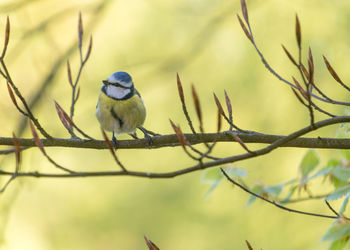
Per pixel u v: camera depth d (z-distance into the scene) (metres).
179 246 14.39
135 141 5.72
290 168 12.30
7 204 10.56
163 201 14.85
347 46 12.33
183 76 14.08
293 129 12.29
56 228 16.34
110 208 15.91
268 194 5.92
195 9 14.12
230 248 12.38
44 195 16.30
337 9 12.64
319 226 10.95
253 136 5.26
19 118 12.46
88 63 14.18
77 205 16.30
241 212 12.44
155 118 14.27
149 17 14.32
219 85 13.49
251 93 13.01
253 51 13.15
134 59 14.18
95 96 14.08
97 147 5.63
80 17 5.79
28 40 12.79
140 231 15.40
